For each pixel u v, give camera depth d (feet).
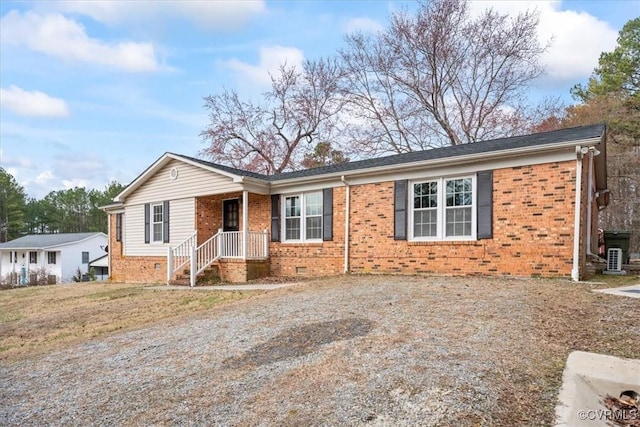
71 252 106.42
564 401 9.34
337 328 16.99
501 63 71.41
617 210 77.10
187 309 27.53
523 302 19.27
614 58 75.87
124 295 37.63
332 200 38.83
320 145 90.94
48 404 12.62
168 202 49.19
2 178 158.20
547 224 27.30
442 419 8.86
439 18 72.18
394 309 19.57
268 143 91.56
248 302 26.68
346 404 10.08
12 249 106.63
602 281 25.79
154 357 16.24
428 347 13.57
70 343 20.84
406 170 33.81
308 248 40.40
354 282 30.37
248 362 14.21
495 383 10.39
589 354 12.23
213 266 43.39
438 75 75.56
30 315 31.58
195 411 10.83
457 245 31.19
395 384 10.87
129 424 10.56
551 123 71.56
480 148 32.73
